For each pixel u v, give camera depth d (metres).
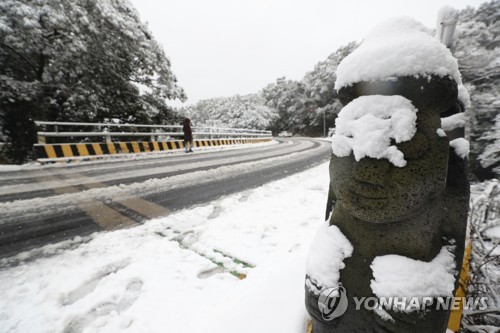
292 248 2.60
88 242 2.81
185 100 15.05
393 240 0.98
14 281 2.13
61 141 11.01
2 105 9.45
